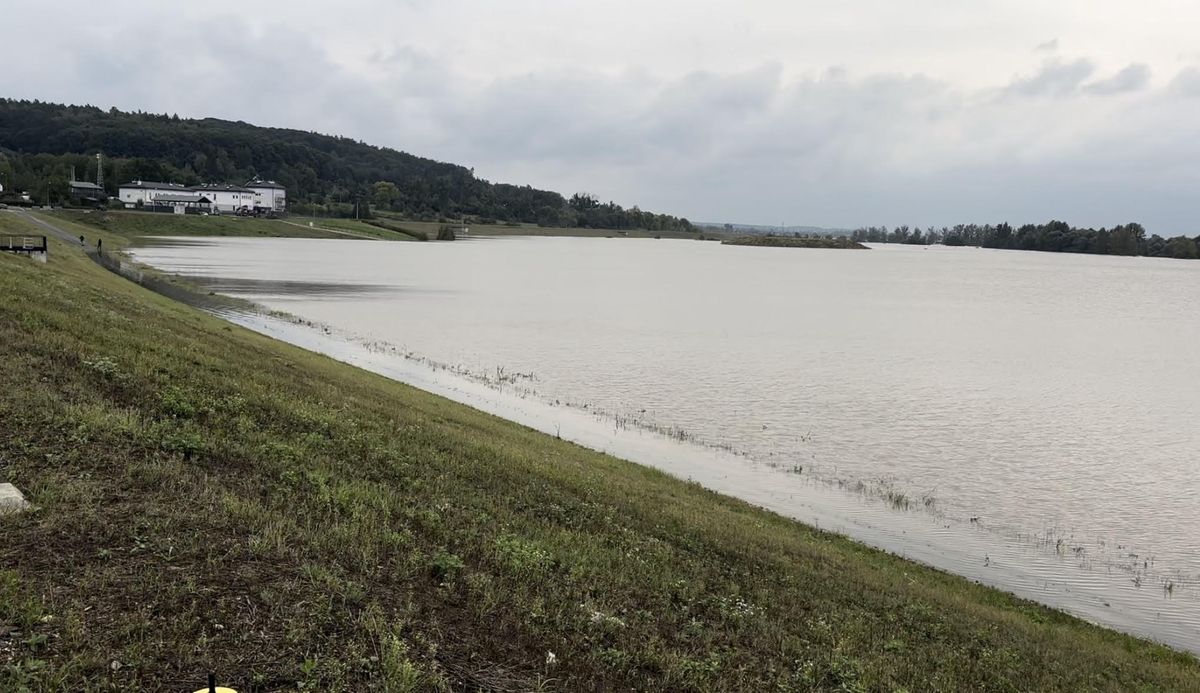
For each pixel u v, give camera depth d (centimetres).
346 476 1347
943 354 5312
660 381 3969
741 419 3272
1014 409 3709
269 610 800
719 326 6306
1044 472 2745
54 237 8319
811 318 7219
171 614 764
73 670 661
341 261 11450
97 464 1072
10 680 634
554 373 4041
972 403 3803
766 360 4756
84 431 1162
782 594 1359
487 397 3359
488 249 18688
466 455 1805
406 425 1961
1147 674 1384
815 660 1059
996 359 5200
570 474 1912
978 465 2791
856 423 3300
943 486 2544
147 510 965
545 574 1113
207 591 812
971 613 1525
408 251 15438
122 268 6675
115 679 663
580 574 1138
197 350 2150
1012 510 2362
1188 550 2122
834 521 2169
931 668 1173
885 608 1429
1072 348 5831
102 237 10875
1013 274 16538
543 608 980
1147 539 2186
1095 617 1727
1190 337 6706
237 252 11731
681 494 2094
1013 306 9219
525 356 4488
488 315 6247
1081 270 19025
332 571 909
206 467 1184
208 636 741
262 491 1148
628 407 3378
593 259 16812
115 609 755
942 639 1327
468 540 1157
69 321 1853
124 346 1788
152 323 2523
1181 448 3109
